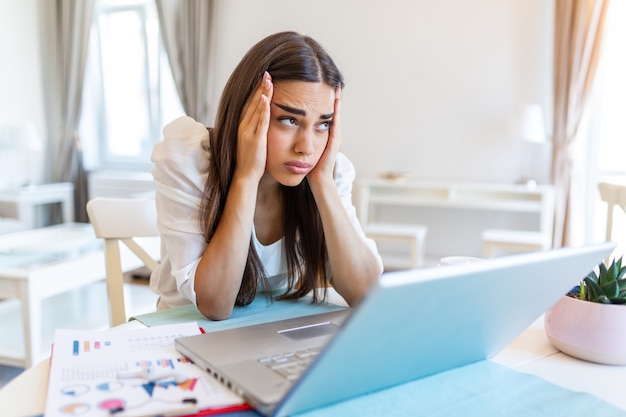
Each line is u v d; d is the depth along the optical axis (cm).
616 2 320
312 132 80
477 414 50
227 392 51
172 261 84
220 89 425
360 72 391
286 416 48
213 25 415
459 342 55
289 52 77
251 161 81
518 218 364
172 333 68
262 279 94
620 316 62
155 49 441
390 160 390
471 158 369
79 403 47
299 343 62
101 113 472
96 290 258
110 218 108
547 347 70
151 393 50
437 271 40
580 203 332
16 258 225
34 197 400
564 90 322
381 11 381
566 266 53
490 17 354
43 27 459
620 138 327
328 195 90
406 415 49
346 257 90
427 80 375
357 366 46
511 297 52
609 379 60
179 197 84
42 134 464
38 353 177
